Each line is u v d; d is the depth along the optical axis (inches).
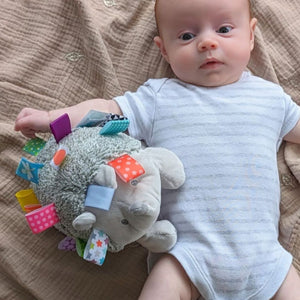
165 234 35.2
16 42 46.7
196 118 39.4
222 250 36.0
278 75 46.1
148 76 46.4
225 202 37.0
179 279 35.6
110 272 41.3
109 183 30.0
